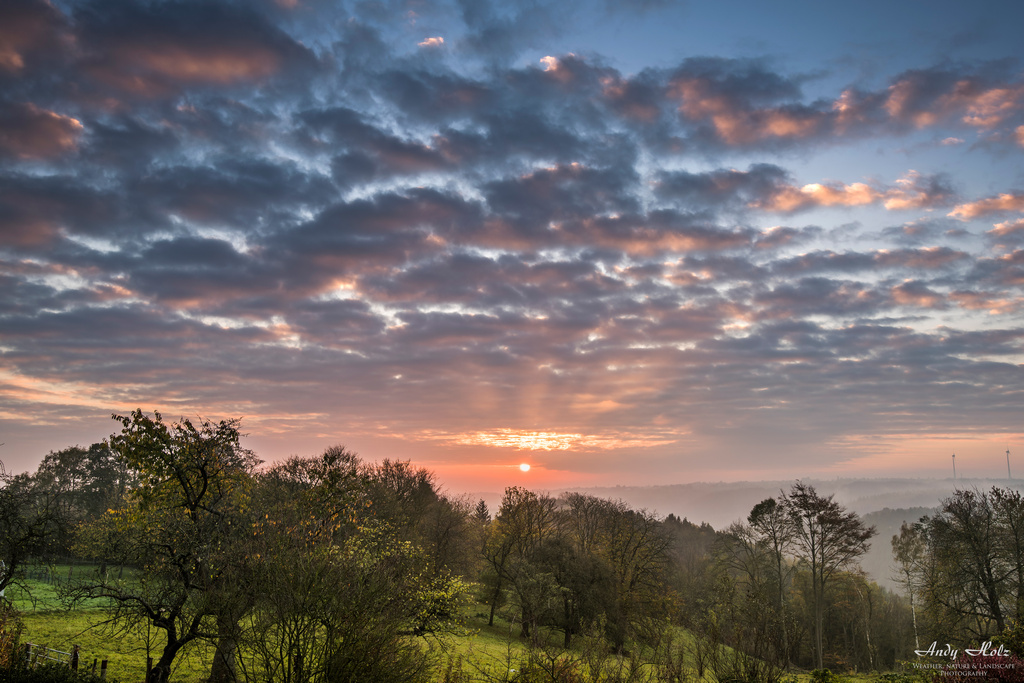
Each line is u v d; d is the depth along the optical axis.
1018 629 22.17
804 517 56.28
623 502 73.50
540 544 55.41
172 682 19.45
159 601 16.88
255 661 14.21
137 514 17.98
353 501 21.80
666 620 55.16
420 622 20.33
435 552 46.12
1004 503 39.31
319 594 13.77
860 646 65.75
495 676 19.39
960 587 39.09
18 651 18.89
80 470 46.59
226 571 15.68
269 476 26.77
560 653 18.78
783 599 62.66
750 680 17.06
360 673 13.77
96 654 23.91
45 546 21.67
